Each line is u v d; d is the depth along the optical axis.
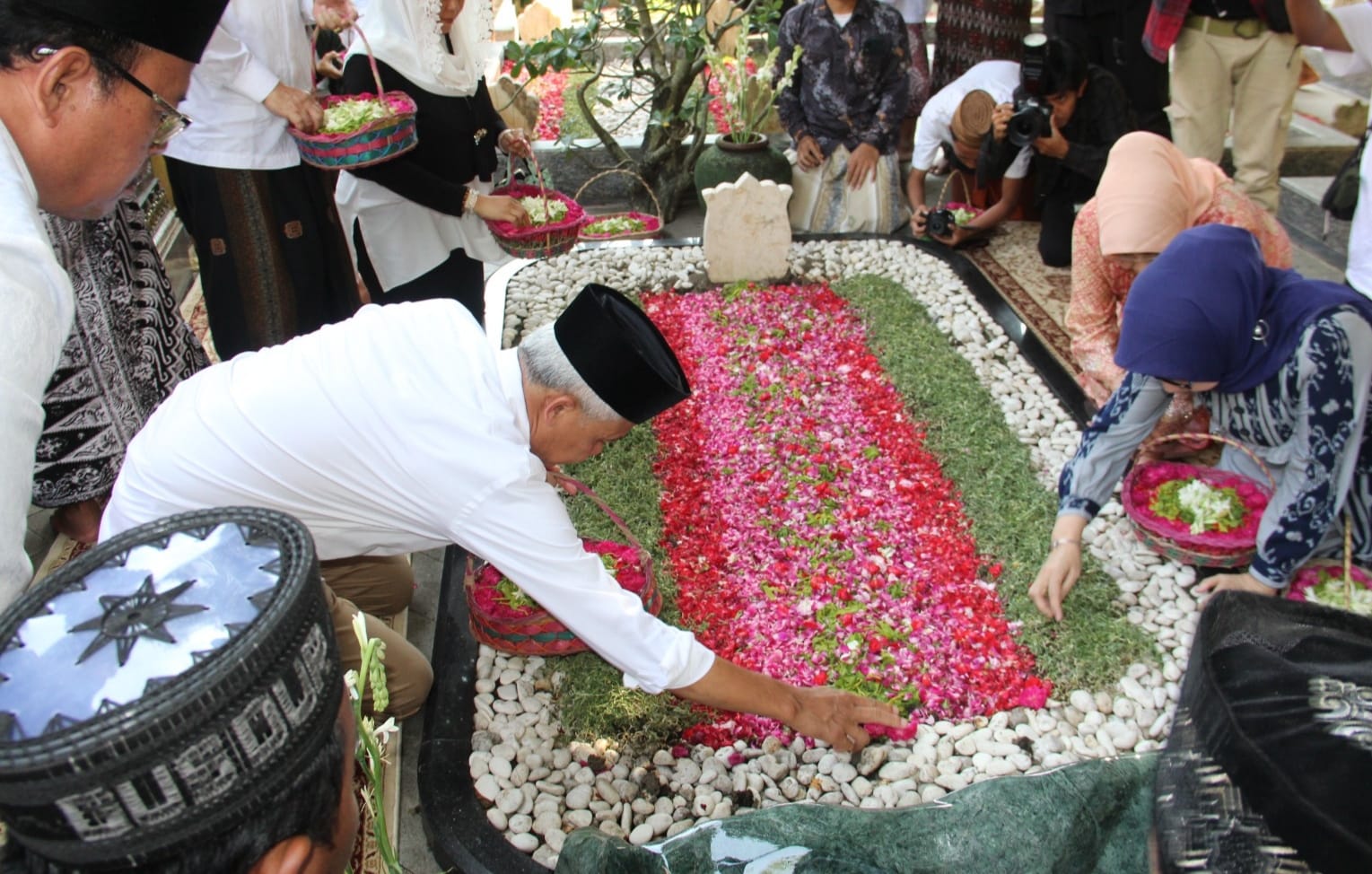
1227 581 2.95
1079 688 2.77
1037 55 4.83
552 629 2.71
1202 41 5.02
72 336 2.88
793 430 3.94
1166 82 5.71
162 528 1.02
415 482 2.03
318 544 2.23
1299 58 4.99
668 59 6.99
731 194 4.89
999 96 5.57
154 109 1.78
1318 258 5.50
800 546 3.33
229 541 1.01
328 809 1.03
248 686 0.89
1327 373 2.58
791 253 5.39
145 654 0.90
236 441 2.07
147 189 5.45
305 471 2.07
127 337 3.09
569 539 2.07
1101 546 3.27
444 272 4.51
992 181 5.80
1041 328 4.68
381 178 3.83
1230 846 0.71
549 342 2.04
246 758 0.91
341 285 4.23
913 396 4.09
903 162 7.17
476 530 2.04
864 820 1.17
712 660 2.21
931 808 1.16
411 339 2.09
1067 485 3.04
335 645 1.04
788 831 1.17
